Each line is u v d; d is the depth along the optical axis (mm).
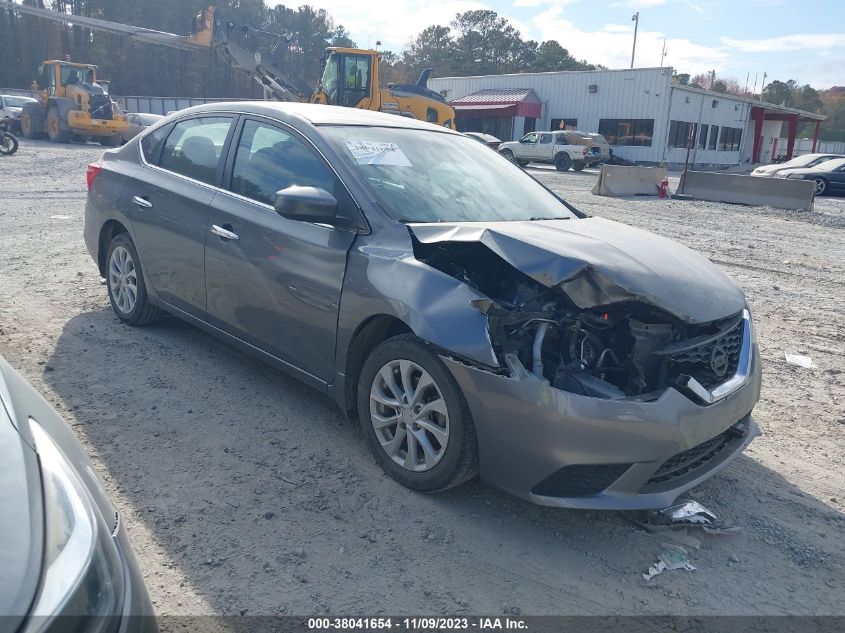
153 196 4707
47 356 4609
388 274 3273
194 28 20938
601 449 2812
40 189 13047
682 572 2926
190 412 3992
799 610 2742
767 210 17047
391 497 3295
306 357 3730
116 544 1759
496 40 102750
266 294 3859
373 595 2648
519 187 4406
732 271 9320
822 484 3730
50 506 1636
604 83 40625
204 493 3209
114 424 3771
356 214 3541
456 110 43875
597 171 33469
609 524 3234
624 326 3127
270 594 2605
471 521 3164
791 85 127500
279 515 3090
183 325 5430
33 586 1429
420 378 3205
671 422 2883
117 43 69875
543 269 3016
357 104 21109
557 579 2826
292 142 4000
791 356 5824
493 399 2912
